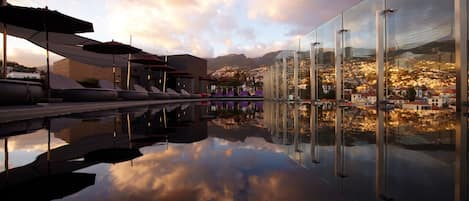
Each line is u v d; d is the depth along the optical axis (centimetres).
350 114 607
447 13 545
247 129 383
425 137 281
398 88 675
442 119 445
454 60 527
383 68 707
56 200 112
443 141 255
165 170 161
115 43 1073
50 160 186
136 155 203
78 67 2325
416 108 629
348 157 199
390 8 684
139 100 1343
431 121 422
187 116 632
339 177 148
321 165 175
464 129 331
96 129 371
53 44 1354
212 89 4031
